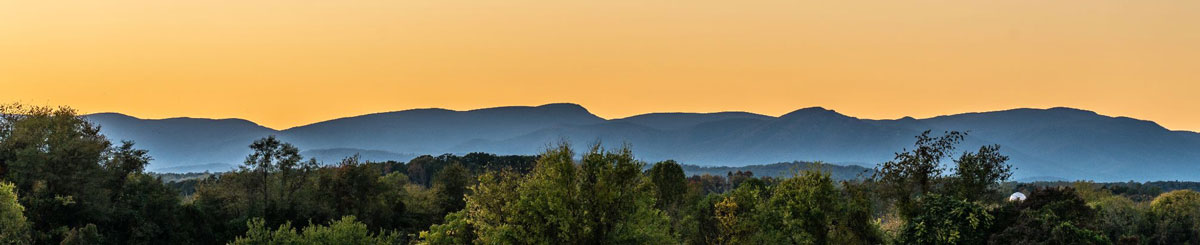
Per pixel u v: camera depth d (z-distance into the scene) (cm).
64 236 5894
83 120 7488
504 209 4031
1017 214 3634
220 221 7712
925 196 3903
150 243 6906
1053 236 3338
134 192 7169
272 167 8019
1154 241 7300
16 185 6169
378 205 8462
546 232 3762
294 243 5334
